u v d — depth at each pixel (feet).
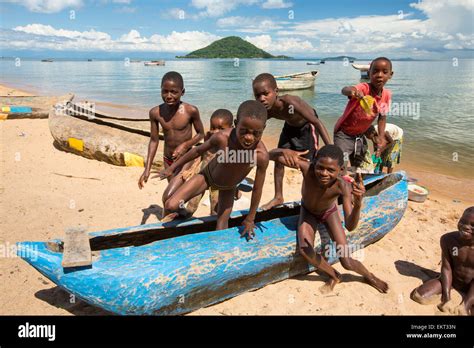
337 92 90.58
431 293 14.39
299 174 28.19
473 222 13.47
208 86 105.40
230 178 13.94
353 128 19.86
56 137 29.68
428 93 83.66
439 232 20.07
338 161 13.07
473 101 70.38
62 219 19.30
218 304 13.64
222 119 16.57
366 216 17.01
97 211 20.48
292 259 14.80
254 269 13.76
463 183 29.86
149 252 12.42
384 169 27.12
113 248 13.55
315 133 18.39
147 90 99.30
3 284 14.24
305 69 216.74
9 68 243.81
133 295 11.39
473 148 39.29
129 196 22.70
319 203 14.40
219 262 12.91
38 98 47.62
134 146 27.27
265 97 15.31
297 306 13.74
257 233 14.52
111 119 34.06
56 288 14.23
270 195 23.95
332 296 14.46
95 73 186.50
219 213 14.96
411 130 46.44
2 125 36.96
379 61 18.35
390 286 15.23
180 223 14.80
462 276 14.61
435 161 35.32
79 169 26.61
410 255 17.71
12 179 24.08
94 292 11.16
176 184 15.55
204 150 14.16
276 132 46.60
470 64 359.46
